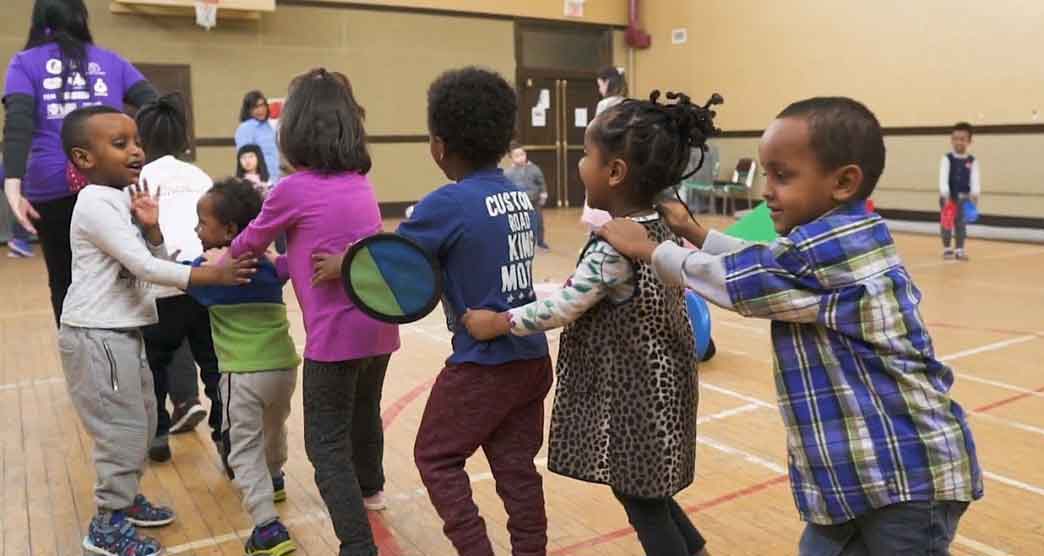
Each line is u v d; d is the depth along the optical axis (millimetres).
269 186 6977
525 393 2107
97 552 2518
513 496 2137
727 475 3148
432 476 2088
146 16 10773
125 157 2428
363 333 2252
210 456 3395
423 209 2027
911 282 1580
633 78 14703
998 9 10227
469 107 2043
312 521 2805
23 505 2934
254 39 11469
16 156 3172
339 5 12016
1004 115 10305
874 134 1534
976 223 10688
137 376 2492
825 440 1551
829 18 11898
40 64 3262
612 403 1896
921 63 11008
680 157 1874
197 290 2586
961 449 1546
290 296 7035
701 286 1613
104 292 2430
